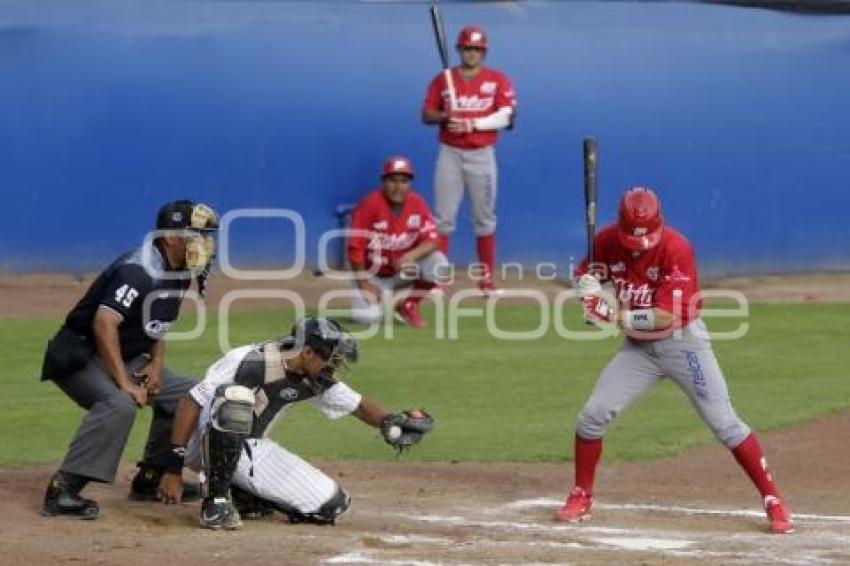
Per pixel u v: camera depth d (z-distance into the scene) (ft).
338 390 104.42
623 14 225.15
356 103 221.05
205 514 101.91
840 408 147.95
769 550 97.91
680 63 225.35
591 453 107.45
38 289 211.41
